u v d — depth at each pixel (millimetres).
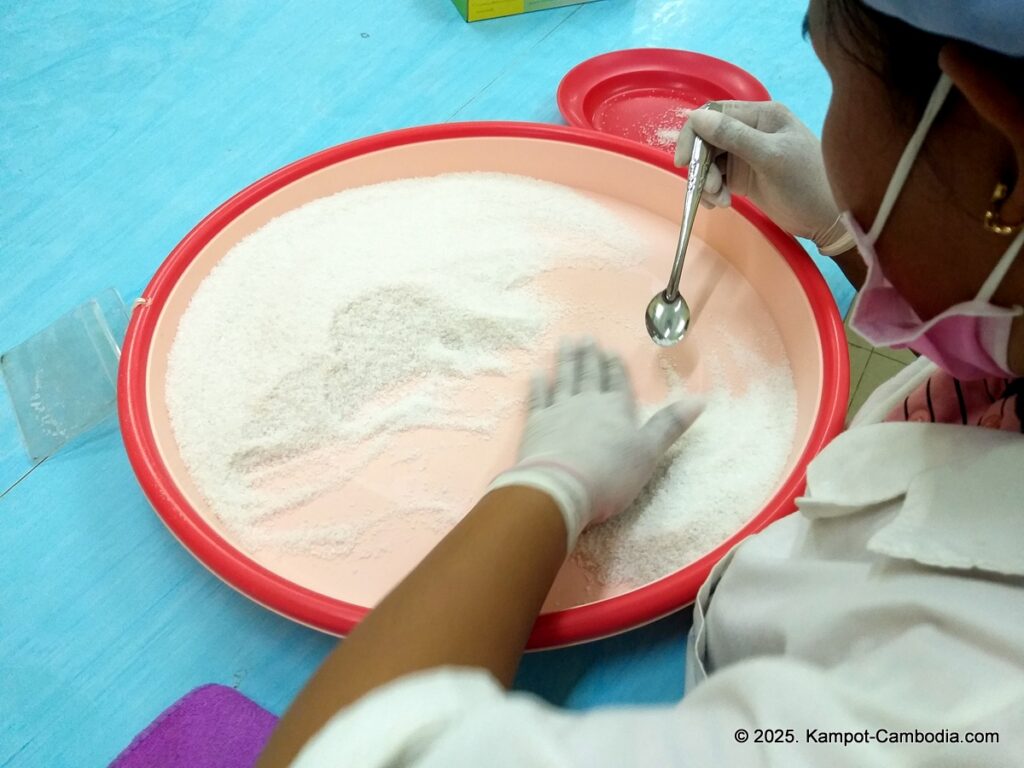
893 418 470
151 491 549
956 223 302
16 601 569
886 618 306
